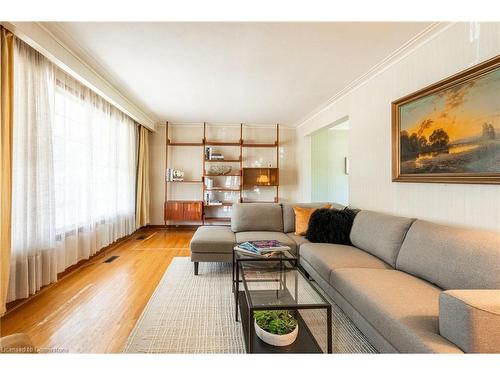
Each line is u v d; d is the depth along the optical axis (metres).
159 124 5.80
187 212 5.57
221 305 2.25
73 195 3.00
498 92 1.64
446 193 2.06
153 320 2.00
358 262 2.21
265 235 3.22
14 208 2.11
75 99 3.04
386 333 1.35
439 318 1.15
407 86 2.50
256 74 3.09
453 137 1.96
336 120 4.09
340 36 2.25
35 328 1.88
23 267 2.16
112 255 3.71
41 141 2.36
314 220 3.01
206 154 5.73
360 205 3.31
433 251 1.75
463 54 1.91
